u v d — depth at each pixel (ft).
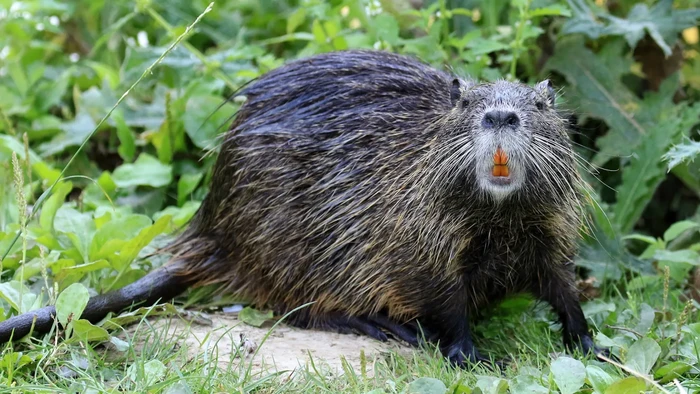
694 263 16.49
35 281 15.80
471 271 14.98
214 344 14.26
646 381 12.00
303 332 15.74
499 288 15.39
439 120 14.99
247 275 16.53
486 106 13.71
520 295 16.15
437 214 14.51
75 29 27.14
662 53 21.35
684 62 22.26
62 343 13.05
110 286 16.08
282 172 16.03
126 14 26.17
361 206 15.46
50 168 19.75
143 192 19.99
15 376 12.71
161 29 25.31
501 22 22.48
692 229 18.75
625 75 21.76
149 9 21.56
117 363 13.21
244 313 15.84
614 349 14.28
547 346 15.08
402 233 14.90
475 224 14.44
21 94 23.08
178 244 17.12
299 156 15.98
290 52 24.13
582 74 20.81
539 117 13.87
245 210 16.29
